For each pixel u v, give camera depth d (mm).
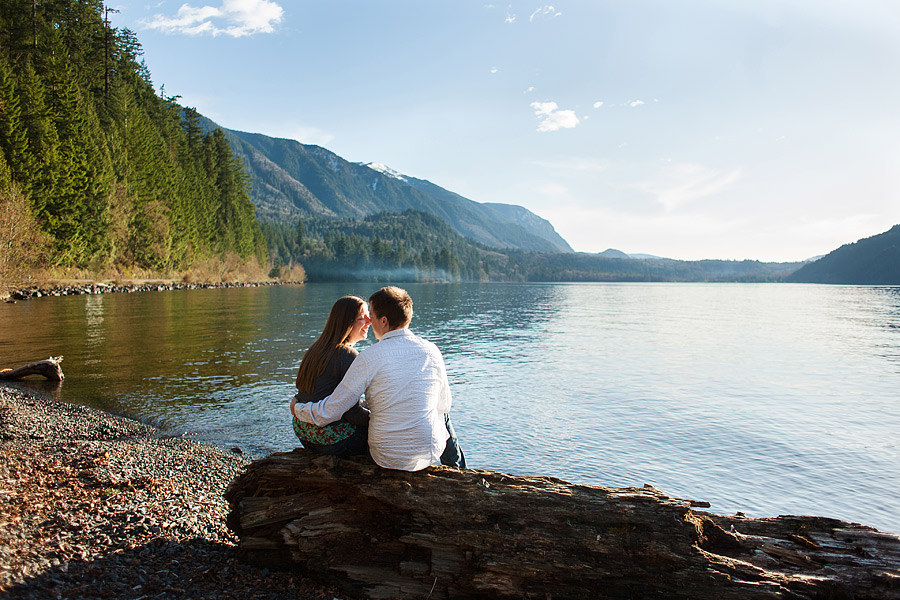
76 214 52344
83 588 3404
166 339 22844
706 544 3500
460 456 4242
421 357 3758
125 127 70375
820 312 58656
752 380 18375
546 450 10320
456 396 14938
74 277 57250
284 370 16641
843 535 3490
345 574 3656
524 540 3477
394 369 3646
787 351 26312
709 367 20969
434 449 3760
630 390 16172
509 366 20312
